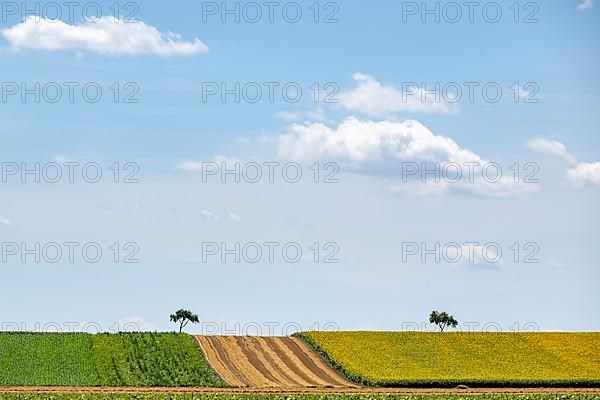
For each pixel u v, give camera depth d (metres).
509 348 157.88
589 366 148.62
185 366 137.88
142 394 110.56
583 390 130.75
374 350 152.00
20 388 121.50
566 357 153.75
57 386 126.06
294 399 107.81
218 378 132.00
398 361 146.50
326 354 148.50
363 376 134.50
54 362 139.12
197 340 153.62
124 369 136.12
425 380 133.12
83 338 151.50
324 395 111.62
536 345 159.88
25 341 148.62
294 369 140.75
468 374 139.88
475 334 164.50
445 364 146.62
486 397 113.81
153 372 134.88
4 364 137.12
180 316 163.75
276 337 159.25
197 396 108.69
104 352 144.25
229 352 148.00
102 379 131.25
